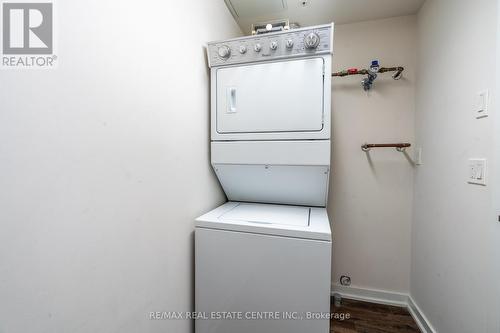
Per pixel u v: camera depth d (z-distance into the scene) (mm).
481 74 1180
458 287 1363
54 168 629
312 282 1169
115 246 832
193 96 1367
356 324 1883
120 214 851
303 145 1375
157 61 1038
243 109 1471
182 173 1262
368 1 1851
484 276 1141
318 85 1333
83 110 707
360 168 2182
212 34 1606
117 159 834
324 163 1350
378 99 2121
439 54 1617
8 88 541
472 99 1250
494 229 1077
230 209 1632
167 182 1128
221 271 1303
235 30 2061
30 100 578
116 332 839
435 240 1650
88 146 725
